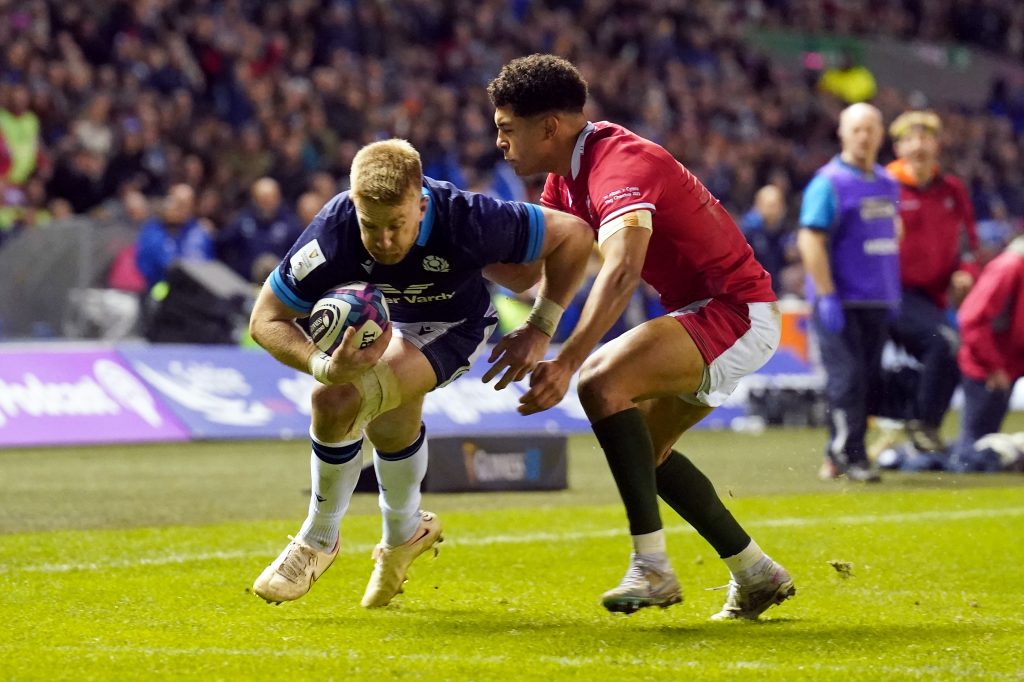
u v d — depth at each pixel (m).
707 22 93.44
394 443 16.92
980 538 24.58
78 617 16.20
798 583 19.91
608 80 77.50
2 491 29.91
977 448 36.69
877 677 13.11
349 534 24.02
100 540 22.73
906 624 16.34
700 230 16.31
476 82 72.94
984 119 98.31
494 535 24.39
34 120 54.19
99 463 36.12
